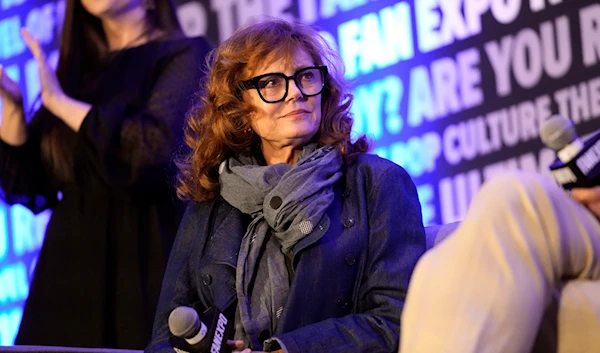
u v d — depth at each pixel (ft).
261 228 13.96
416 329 8.07
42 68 20.92
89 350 14.33
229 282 13.82
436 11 28.53
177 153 20.02
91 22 22.25
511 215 8.27
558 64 27.25
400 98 28.86
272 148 14.69
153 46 21.30
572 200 8.73
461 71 28.25
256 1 30.50
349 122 14.67
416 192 14.10
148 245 20.08
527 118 27.55
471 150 28.07
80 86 21.98
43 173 21.76
